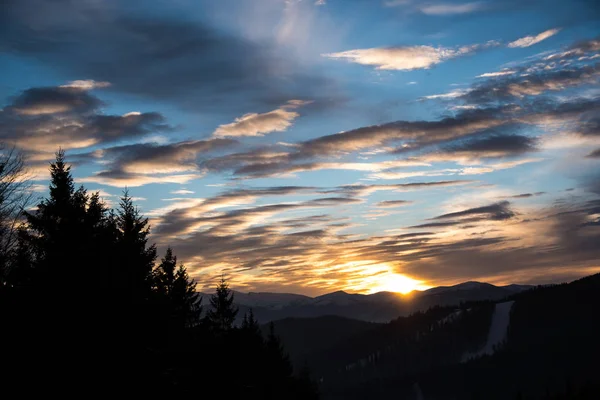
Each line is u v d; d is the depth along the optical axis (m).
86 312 21.41
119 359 22.23
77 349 20.83
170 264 43.56
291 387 71.50
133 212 33.47
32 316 20.55
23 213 21.97
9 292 20.88
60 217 23.30
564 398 176.50
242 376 48.12
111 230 26.78
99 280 22.20
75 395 20.39
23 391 19.50
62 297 21.19
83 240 23.31
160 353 25.67
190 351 36.75
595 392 166.12
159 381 25.59
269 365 62.75
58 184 23.88
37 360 20.02
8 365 19.56
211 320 45.62
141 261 28.25
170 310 29.89
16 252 21.66
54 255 21.78
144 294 25.81
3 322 20.11
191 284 43.91
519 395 186.00
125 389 22.42
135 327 23.42
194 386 36.12
